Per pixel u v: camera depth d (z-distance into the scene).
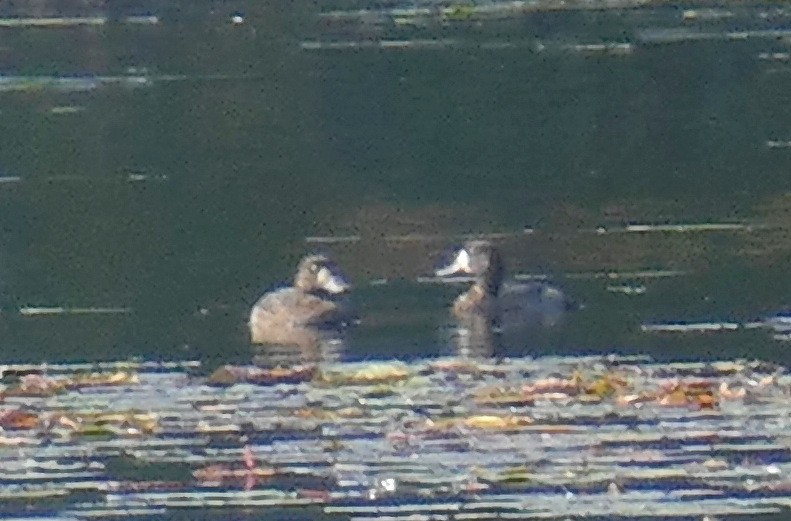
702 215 20.22
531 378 16.70
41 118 23.12
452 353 17.11
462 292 18.25
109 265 19.22
